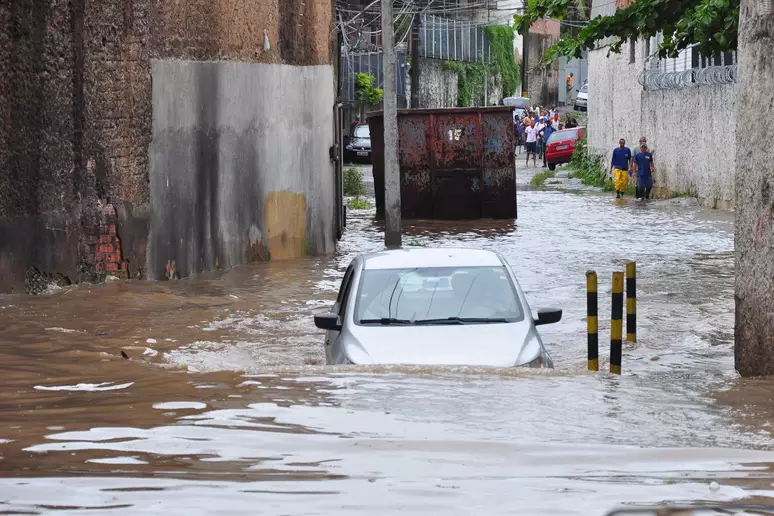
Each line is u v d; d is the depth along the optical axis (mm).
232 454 8930
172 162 26062
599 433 10039
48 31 22797
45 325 19047
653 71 59375
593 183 70562
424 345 14242
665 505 7477
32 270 22797
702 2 25953
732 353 18203
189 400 11383
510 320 14977
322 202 33781
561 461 8852
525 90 126750
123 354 15609
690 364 17297
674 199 53656
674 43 29625
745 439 9945
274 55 31188
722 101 49281
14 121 22062
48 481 7984
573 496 7676
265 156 30594
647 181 57438
